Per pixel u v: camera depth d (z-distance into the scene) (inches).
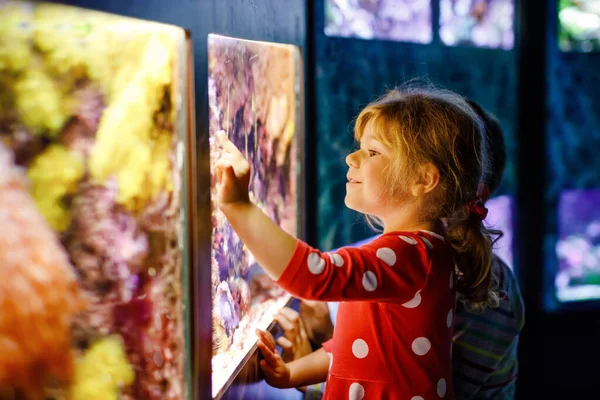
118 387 25.9
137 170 26.3
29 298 21.6
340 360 40.4
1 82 20.3
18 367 21.5
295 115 54.4
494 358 46.8
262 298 47.7
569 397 100.9
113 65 24.6
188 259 29.8
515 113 96.7
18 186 21.0
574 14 96.9
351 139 81.3
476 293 42.9
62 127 22.5
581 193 100.1
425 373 39.0
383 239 38.7
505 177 97.2
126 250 26.0
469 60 91.6
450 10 89.0
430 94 43.0
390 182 39.9
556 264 99.7
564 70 97.6
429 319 39.2
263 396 42.8
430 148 39.7
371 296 36.7
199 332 30.6
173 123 28.8
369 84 82.6
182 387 30.0
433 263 39.1
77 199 23.4
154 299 27.9
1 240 20.6
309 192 74.4
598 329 101.5
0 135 20.4
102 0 22.2
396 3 83.7
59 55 22.2
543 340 99.4
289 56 52.1
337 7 78.4
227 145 34.5
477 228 42.5
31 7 20.8
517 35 95.1
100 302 24.7
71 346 23.5
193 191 29.6
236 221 33.8
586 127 99.7
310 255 35.1
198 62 30.1
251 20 39.1
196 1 29.6
